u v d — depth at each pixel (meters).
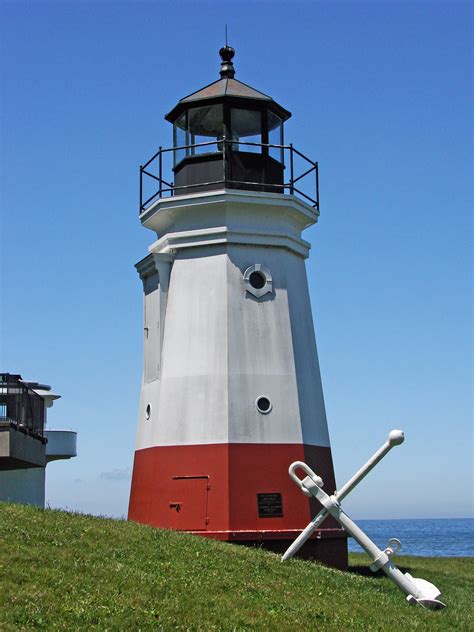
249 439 24.06
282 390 24.64
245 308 24.86
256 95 25.72
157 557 17.44
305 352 25.64
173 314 25.39
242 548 20.27
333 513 18.34
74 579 15.10
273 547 23.56
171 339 25.27
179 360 24.95
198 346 24.78
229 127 25.39
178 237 25.39
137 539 18.52
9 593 13.95
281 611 15.53
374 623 15.70
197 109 25.67
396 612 16.86
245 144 25.34
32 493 31.95
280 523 23.70
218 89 25.80
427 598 17.83
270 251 25.34
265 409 24.38
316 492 18.47
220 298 24.78
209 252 25.17
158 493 24.47
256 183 25.28
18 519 18.19
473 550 87.19
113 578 15.55
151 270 26.47
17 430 24.12
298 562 19.81
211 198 24.75
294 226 26.12
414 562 31.61
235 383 24.31
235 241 25.02
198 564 17.55
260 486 23.83
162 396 25.05
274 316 25.05
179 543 19.02
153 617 14.07
